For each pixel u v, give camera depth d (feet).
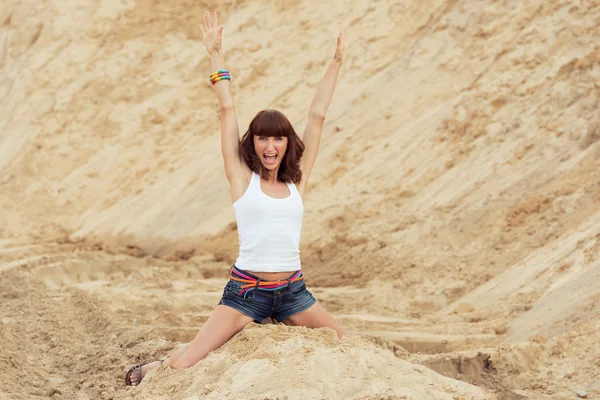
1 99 62.90
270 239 15.28
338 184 45.32
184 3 62.03
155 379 14.92
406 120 47.62
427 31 53.52
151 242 46.85
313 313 15.78
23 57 64.64
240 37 58.13
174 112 56.54
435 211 40.37
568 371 19.61
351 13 56.65
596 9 46.96
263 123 15.53
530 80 45.37
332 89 17.81
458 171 42.70
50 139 57.47
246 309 15.29
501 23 49.21
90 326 25.71
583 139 39.91
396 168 44.65
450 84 48.39
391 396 12.47
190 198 48.73
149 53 60.39
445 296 32.94
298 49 56.54
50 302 29.12
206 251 44.86
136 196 51.55
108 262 42.47
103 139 56.54
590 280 26.08
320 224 42.73
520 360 20.22
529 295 28.73
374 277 36.96
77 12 64.59
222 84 16.56
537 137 41.75
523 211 36.68
